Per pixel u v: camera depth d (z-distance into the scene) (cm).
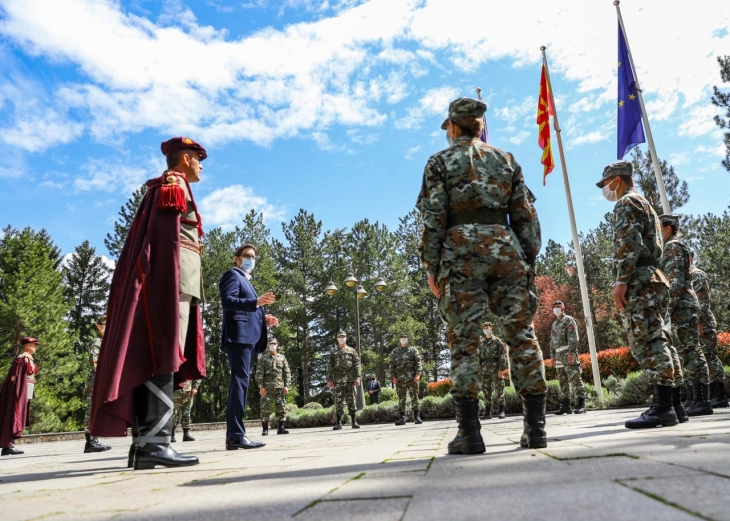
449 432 601
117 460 464
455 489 144
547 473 162
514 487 140
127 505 158
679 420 445
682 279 632
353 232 4700
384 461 246
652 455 188
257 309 544
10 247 3484
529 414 270
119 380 279
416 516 112
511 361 276
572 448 242
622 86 1116
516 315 274
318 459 289
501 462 203
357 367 1228
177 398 987
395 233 4969
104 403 277
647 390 1077
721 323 2892
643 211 422
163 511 142
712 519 92
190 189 351
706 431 296
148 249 310
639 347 412
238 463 297
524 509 111
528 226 296
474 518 106
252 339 530
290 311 4228
